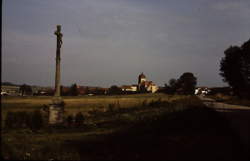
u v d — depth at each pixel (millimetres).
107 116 32469
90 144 13656
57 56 24281
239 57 76125
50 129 20578
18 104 55188
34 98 81562
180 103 46812
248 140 13047
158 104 45750
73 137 16766
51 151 12156
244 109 37312
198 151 11102
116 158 10477
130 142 13656
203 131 16250
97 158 10625
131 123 22797
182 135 15141
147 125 20312
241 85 77125
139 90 158375
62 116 23688
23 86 121438
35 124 20953
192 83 120562
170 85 125438
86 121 27172
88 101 67188
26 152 11977
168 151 11320
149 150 11656
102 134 17641
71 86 115812
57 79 24125
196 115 26062
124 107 46188
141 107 44156
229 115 26891
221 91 128500
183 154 10711
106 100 71125
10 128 21062
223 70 80000
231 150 10977
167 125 19438
